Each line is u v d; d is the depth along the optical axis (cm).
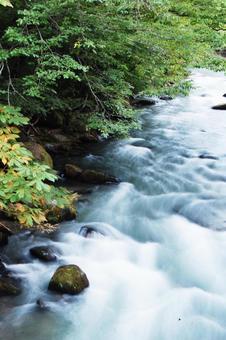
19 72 675
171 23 895
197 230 586
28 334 394
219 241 557
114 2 679
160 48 722
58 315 422
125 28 686
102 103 701
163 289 477
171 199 664
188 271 509
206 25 1106
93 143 852
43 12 567
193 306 451
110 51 679
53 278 452
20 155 488
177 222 609
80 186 678
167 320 430
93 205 631
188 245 556
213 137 956
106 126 663
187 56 807
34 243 523
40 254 500
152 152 857
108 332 410
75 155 792
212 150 874
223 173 765
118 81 700
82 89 749
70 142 817
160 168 788
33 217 498
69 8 603
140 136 951
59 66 561
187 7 1197
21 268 482
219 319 435
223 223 596
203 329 421
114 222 600
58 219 566
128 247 550
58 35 593
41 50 581
